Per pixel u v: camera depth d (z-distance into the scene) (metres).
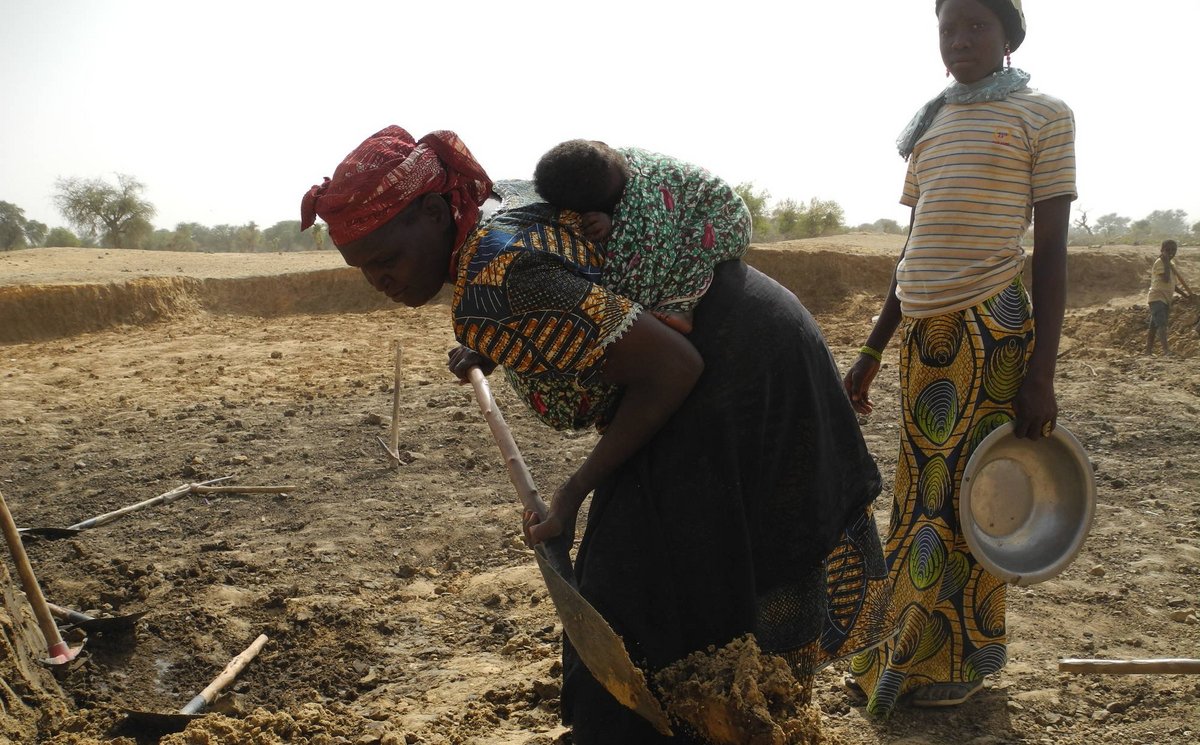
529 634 4.09
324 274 20.95
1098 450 6.71
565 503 2.24
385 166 2.08
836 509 2.38
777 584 2.31
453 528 5.59
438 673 3.81
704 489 2.21
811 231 45.69
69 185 55.72
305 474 6.86
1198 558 4.68
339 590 4.73
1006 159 2.80
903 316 3.08
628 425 2.16
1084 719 3.20
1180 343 15.51
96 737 3.35
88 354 15.45
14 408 10.27
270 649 4.12
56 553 5.30
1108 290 20.02
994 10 2.80
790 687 2.18
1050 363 2.79
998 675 3.49
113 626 4.06
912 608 3.06
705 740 2.23
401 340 15.90
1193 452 6.59
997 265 2.85
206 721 3.25
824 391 2.37
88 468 7.28
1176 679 3.43
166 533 5.71
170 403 10.29
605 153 2.13
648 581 2.25
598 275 2.10
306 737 3.30
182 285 19.94
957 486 2.96
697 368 2.14
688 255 2.18
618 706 2.26
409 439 7.71
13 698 3.33
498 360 2.14
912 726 3.13
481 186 2.23
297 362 13.66
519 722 3.31
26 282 18.47
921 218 2.96
